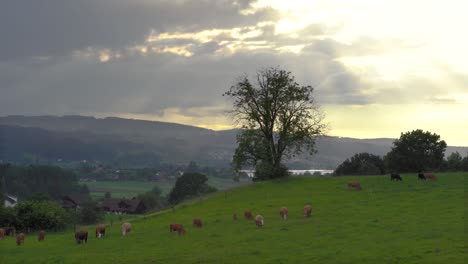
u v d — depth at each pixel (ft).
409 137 395.14
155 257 143.64
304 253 136.77
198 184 616.39
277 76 308.40
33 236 228.63
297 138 306.55
